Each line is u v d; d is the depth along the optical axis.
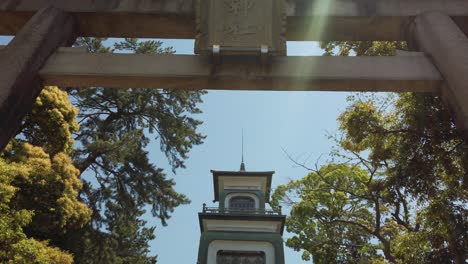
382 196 14.78
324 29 8.07
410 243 10.87
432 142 9.74
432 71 6.78
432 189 10.19
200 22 7.22
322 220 21.02
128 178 25.69
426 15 7.60
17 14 7.93
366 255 20.06
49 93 18.11
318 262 21.25
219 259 22.45
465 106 5.99
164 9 7.96
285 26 7.19
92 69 6.80
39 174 16.44
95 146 24.22
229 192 25.62
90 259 23.33
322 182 20.92
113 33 8.24
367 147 11.81
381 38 8.17
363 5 7.95
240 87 7.02
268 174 26.00
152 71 6.84
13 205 15.68
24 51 6.67
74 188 18.42
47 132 18.08
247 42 6.93
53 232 19.19
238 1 7.27
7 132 5.92
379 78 6.71
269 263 22.23
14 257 11.50
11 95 6.04
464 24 7.77
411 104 10.18
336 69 6.85
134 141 25.38
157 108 27.86
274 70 6.89
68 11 7.93
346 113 12.07
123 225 25.92
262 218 23.27
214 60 6.87
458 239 9.67
